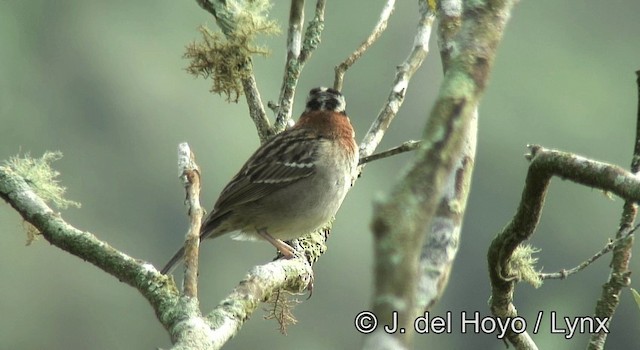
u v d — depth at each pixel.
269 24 6.01
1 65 21.72
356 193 19.56
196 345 3.75
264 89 20.00
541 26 23.36
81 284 19.73
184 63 22.72
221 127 21.81
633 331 17.06
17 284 19.53
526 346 4.65
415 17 21.28
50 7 22.27
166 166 21.36
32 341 19.53
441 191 2.47
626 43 23.31
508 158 21.50
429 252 3.10
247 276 4.43
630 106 22.69
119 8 22.84
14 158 4.80
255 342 18.58
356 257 19.55
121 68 22.31
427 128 2.53
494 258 4.37
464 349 17.16
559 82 22.91
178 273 13.37
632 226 4.30
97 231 20.17
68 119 21.56
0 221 19.55
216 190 21.38
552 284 15.55
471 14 2.73
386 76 21.02
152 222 20.41
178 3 23.58
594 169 3.48
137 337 19.84
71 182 20.64
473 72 2.63
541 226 19.12
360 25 21.42
